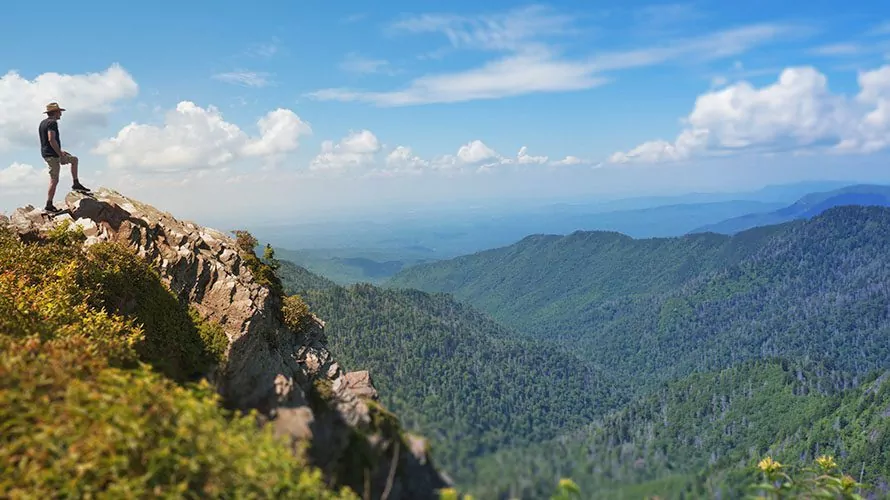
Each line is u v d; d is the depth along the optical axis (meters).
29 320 8.93
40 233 13.96
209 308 16.78
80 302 11.14
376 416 5.57
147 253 16.23
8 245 12.29
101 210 16.50
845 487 5.04
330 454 5.23
